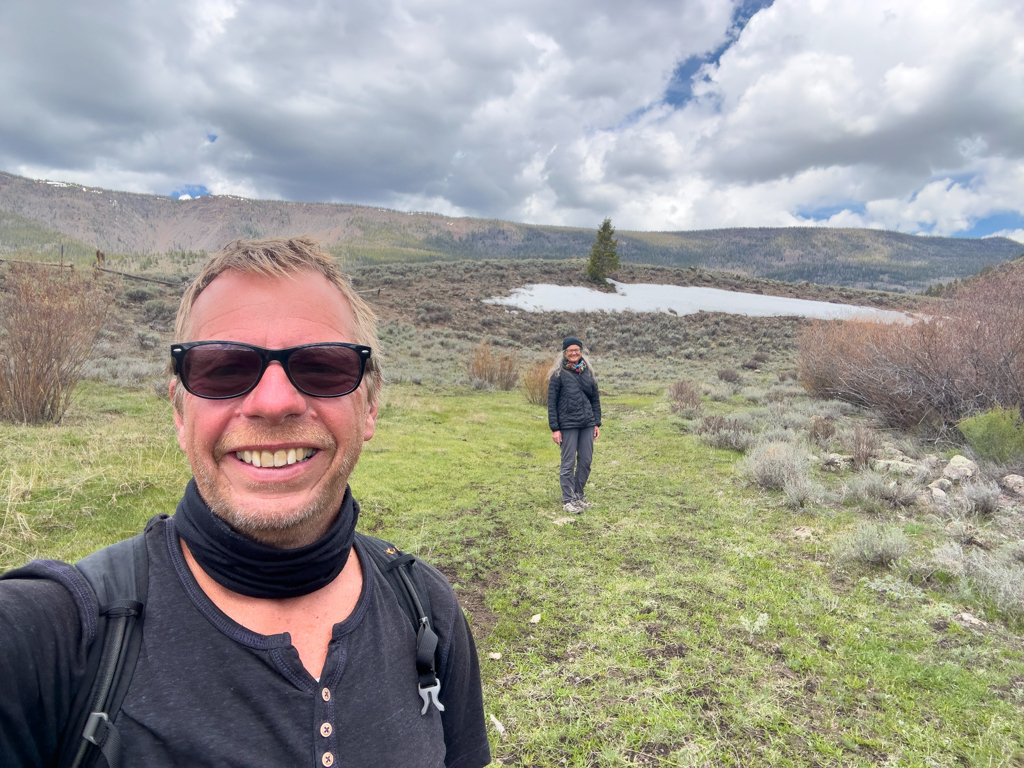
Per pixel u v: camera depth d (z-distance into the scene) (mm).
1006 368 8484
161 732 614
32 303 7266
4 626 574
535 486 6844
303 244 884
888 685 2951
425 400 13086
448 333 30047
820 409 11414
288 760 664
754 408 12500
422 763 760
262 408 722
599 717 2713
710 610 3779
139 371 11875
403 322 31594
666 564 4559
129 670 636
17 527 4035
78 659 628
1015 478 6309
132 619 662
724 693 2893
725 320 38031
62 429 6922
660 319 38312
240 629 695
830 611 3754
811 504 5898
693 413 11914
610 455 8750
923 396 9070
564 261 56906
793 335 33750
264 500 730
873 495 6059
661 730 2592
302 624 760
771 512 5867
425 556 4672
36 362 7230
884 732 2604
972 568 4105
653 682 2990
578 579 4285
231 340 773
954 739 2555
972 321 9000
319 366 795
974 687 2918
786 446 7641
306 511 733
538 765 2420
